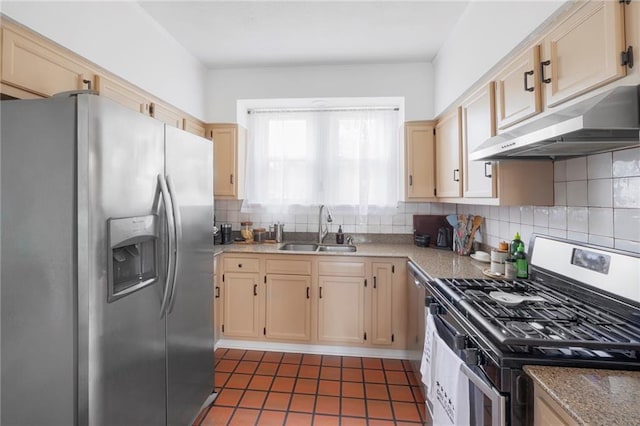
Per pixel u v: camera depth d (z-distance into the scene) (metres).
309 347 2.54
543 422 0.78
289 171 3.08
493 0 1.60
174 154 1.45
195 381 1.65
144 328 1.24
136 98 1.97
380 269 2.45
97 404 1.02
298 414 1.79
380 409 1.84
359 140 3.00
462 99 2.11
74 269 0.98
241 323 2.59
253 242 3.01
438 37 2.30
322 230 3.08
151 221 1.27
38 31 1.31
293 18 2.06
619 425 0.59
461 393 1.04
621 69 0.87
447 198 2.42
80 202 0.97
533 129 1.11
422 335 1.88
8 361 1.02
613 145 1.13
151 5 1.93
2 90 1.20
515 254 1.71
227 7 1.95
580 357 0.85
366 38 2.32
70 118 0.97
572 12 1.08
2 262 1.01
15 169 1.00
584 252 1.30
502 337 0.89
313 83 2.79
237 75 2.85
